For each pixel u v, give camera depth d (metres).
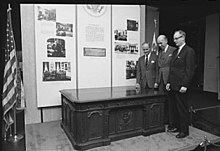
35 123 3.74
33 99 3.75
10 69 2.84
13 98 2.86
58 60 3.83
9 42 2.84
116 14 4.37
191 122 3.59
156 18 5.16
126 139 2.93
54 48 3.78
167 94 3.22
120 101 2.82
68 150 2.56
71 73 3.95
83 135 2.57
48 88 3.79
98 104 2.66
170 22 7.55
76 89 3.69
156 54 3.66
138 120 3.09
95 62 4.18
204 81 7.14
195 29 7.88
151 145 2.70
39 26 3.65
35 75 3.74
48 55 3.75
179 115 3.03
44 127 3.50
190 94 6.57
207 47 6.98
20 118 3.79
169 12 5.71
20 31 3.57
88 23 4.05
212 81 6.81
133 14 4.61
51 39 3.75
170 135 3.08
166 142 2.80
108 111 2.74
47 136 3.06
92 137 2.65
